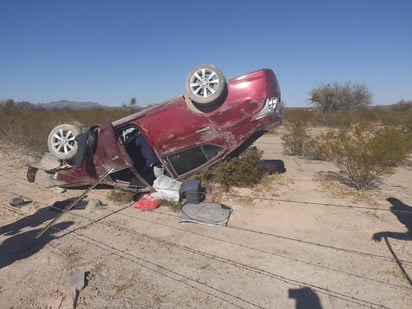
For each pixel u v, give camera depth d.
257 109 6.08
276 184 7.28
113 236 4.83
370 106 35.44
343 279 3.55
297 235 4.70
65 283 3.57
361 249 4.21
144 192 6.69
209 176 7.07
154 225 5.22
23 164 10.38
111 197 6.57
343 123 23.62
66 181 7.01
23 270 3.89
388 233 4.64
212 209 5.56
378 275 3.60
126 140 7.60
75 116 25.97
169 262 4.02
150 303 3.20
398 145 6.36
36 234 4.96
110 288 3.47
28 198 6.86
